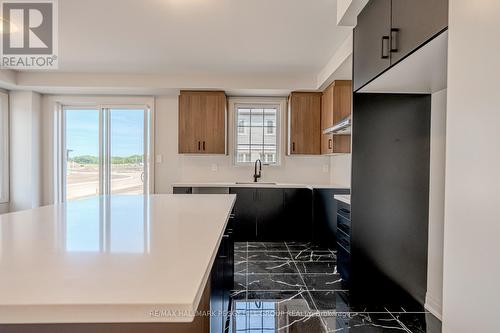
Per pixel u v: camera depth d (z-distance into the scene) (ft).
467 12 3.66
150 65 13.71
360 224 8.41
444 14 4.49
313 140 15.87
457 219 3.82
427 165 8.08
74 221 5.15
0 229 4.48
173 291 2.33
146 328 3.31
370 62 7.14
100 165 17.13
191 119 15.70
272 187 15.16
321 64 13.51
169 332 3.34
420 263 8.26
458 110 3.81
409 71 6.35
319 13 9.02
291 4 8.52
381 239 8.45
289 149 16.01
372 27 7.04
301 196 15.19
